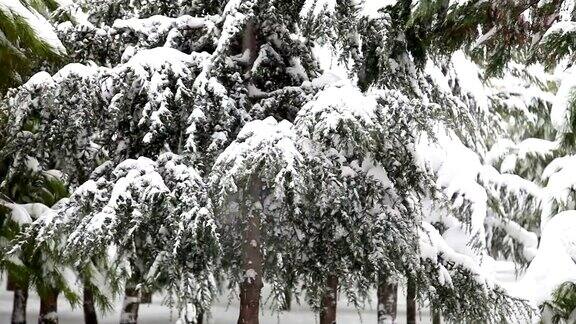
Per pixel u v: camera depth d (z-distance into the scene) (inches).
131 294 403.5
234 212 309.4
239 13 292.2
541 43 252.1
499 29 285.9
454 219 455.8
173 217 271.9
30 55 335.3
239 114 309.9
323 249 331.0
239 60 330.3
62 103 295.1
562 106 260.8
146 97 308.8
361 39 327.6
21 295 511.2
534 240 585.9
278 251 327.9
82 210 289.0
